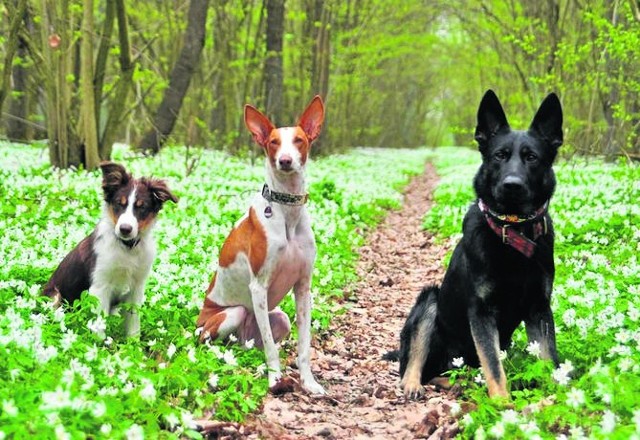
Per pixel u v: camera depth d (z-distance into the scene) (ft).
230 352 9.57
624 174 26.48
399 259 19.94
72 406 7.61
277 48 40.83
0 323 9.27
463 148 100.58
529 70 41.34
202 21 35.53
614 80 31.32
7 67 22.77
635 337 9.23
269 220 10.39
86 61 25.00
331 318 13.57
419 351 10.54
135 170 27.12
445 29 57.21
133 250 10.88
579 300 11.35
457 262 10.09
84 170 24.38
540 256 9.53
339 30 50.72
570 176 27.78
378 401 10.19
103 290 10.93
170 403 8.77
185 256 14.62
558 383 9.02
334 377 11.28
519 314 9.83
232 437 8.75
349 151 66.39
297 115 48.11
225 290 10.98
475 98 83.30
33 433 7.34
